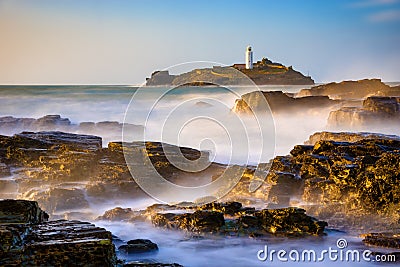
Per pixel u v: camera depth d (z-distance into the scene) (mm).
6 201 11836
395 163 17609
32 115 57281
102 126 39719
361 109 38219
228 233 14781
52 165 22703
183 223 15320
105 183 20797
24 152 24484
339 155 19984
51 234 10641
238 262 13164
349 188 18078
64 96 59219
